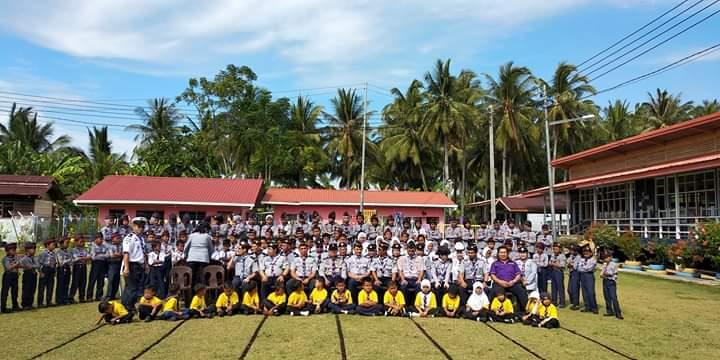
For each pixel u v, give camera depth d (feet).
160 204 93.56
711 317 38.81
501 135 138.41
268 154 138.72
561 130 139.44
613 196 95.04
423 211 113.50
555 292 43.75
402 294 39.06
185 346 27.86
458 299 38.47
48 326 32.55
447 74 139.85
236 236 46.75
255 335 30.73
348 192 115.85
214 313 36.81
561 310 41.86
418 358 26.21
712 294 49.80
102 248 42.70
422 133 143.43
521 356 27.02
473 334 32.14
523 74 138.92
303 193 113.50
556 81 142.41
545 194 112.88
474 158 161.58
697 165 68.39
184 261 39.99
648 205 85.05
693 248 62.39
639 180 87.45
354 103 164.66
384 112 166.50
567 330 33.88
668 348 29.30
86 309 38.55
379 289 40.60
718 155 65.98
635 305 43.96
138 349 27.12
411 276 40.91
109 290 41.60
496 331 33.19
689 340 31.32
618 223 86.33
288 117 161.27
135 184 98.22
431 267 41.09
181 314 35.40
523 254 41.37
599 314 40.04
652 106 156.04
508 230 54.13
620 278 61.98
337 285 39.11
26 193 100.12
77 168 127.54
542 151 154.81
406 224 56.59
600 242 77.71
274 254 40.19
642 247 73.46
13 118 148.97
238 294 39.47
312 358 25.88
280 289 38.14
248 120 138.10
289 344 28.66
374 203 111.04
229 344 28.45
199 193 96.43
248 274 39.88
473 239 53.36
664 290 52.42
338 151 165.37
